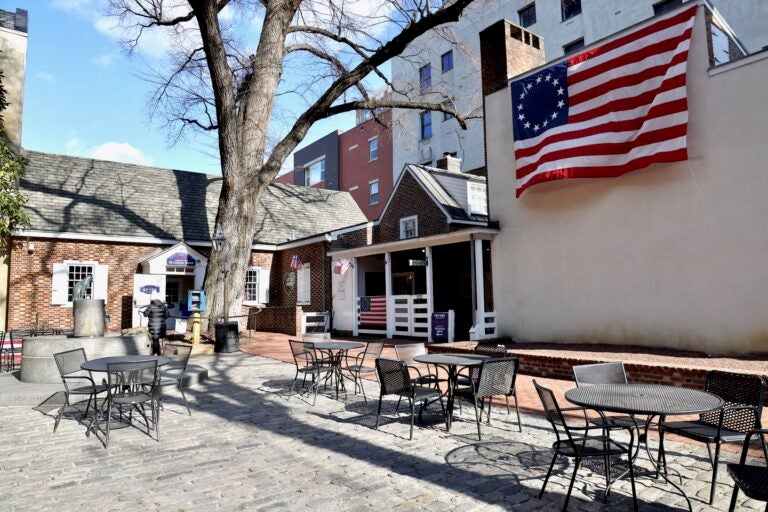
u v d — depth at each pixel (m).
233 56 17.58
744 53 11.51
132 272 18.12
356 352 12.01
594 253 10.75
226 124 14.63
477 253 12.41
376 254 17.08
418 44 29.91
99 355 8.12
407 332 14.62
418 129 29.94
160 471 4.44
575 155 10.69
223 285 14.28
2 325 15.66
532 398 7.23
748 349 8.45
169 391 8.09
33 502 3.76
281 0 15.48
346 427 5.88
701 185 9.20
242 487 4.05
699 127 9.29
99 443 5.31
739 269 8.63
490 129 13.31
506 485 4.03
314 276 18.86
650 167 9.92
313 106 15.67
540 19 24.58
